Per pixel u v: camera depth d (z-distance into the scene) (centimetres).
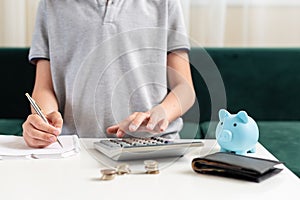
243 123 84
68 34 122
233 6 214
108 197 62
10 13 197
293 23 218
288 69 188
